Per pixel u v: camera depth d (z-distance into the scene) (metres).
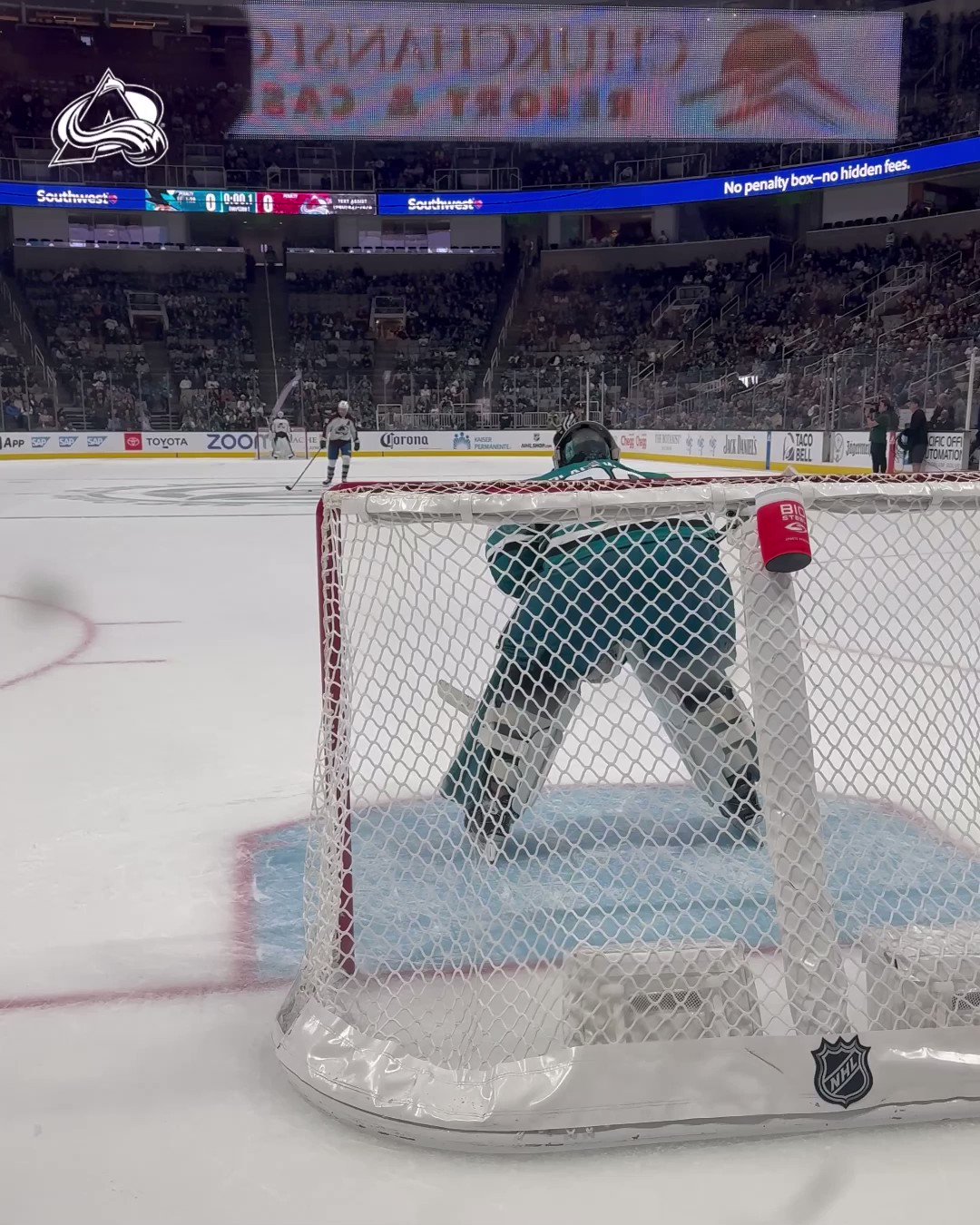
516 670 2.11
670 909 2.04
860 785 2.67
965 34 26.45
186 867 2.59
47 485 17.94
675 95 27.94
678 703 2.07
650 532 1.99
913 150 25.41
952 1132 1.58
